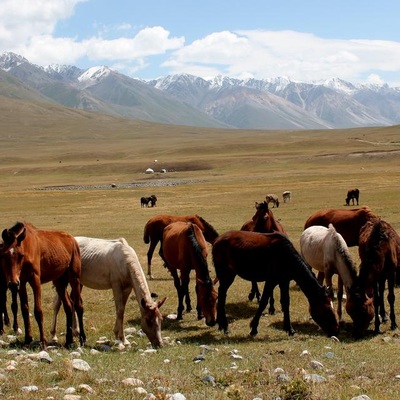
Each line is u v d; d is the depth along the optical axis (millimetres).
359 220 19906
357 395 8547
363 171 111000
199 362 11211
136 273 13289
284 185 87062
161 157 193625
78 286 13758
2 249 11906
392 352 12125
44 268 12781
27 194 91562
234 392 8391
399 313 16547
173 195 80562
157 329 13055
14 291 12211
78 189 105438
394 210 47281
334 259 15750
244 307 18172
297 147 196500
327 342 13586
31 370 9766
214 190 84938
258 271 14586
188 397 8430
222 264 15227
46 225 48500
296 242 32031
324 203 59344
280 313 17266
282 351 12250
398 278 16125
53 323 14102
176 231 17297
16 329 14625
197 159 162375
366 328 14125
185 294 18031
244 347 13102
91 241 14320
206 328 15781
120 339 13781
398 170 108625
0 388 8508
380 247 14484
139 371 10203
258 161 150000
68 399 7988
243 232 15086
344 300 18391
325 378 9641
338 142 195625
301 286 14430
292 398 8305
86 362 10633
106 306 18578
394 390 8930
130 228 44688
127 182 123500
